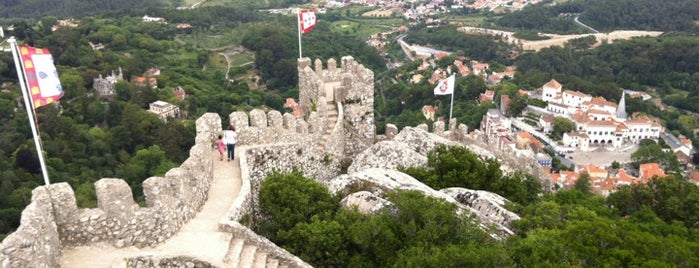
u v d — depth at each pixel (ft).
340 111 104.06
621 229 63.72
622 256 56.13
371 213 67.77
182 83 395.96
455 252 53.57
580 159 337.93
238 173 71.72
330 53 485.56
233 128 76.64
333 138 98.22
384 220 64.34
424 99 398.21
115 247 50.03
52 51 396.98
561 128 372.17
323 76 112.16
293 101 360.89
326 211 68.80
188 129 294.66
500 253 53.11
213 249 51.80
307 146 89.92
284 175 74.64
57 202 47.65
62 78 333.83
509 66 576.20
